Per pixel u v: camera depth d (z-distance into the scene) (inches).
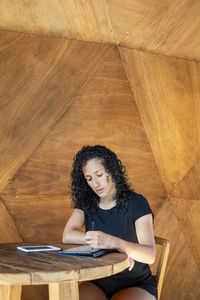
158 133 174.9
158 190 175.2
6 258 94.0
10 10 144.9
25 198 150.6
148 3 160.9
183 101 180.1
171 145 177.8
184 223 178.9
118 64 166.9
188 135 181.0
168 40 171.9
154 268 172.1
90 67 161.5
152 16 163.8
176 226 177.5
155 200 174.2
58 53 155.7
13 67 147.9
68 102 157.8
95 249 101.2
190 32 172.1
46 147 154.3
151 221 113.0
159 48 173.6
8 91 147.2
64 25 154.9
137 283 111.3
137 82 170.4
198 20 169.3
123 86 167.9
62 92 156.6
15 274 79.4
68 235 118.3
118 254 98.8
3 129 146.4
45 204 154.2
